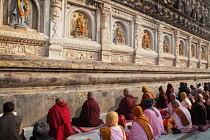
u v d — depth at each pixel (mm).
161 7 10609
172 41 11914
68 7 6496
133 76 7699
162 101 7180
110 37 7766
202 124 4992
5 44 5020
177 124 4438
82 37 6852
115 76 6918
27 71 4766
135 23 8891
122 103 5504
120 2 7984
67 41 6211
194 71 12852
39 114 4703
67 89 5512
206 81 14258
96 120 4730
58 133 3547
